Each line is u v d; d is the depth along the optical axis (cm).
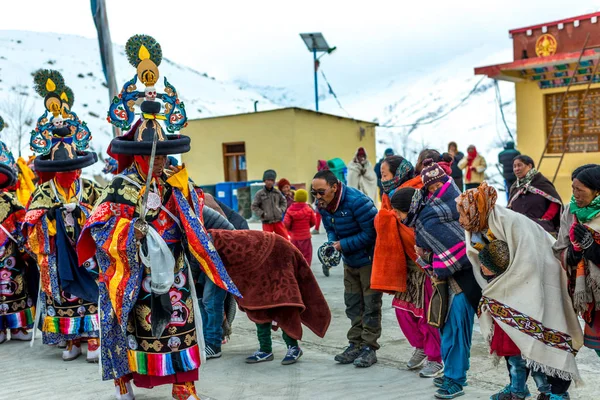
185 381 489
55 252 666
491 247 447
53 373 635
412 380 562
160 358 473
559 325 441
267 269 616
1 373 643
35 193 673
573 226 423
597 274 420
